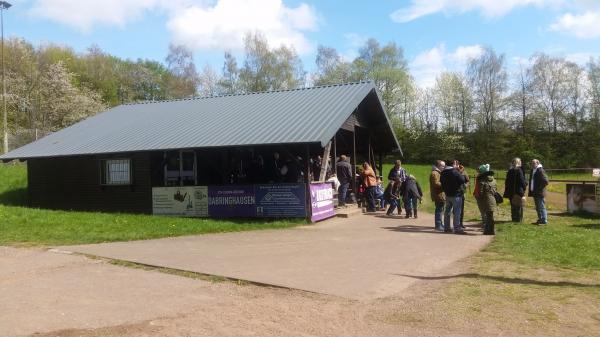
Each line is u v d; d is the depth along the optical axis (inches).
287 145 581.6
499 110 2512.3
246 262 341.7
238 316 227.6
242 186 628.1
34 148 799.1
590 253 370.6
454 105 2578.7
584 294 263.6
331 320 224.2
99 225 504.4
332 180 679.1
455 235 475.2
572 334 207.6
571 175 2064.5
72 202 784.9
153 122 794.8
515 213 573.6
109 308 235.8
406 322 221.9
